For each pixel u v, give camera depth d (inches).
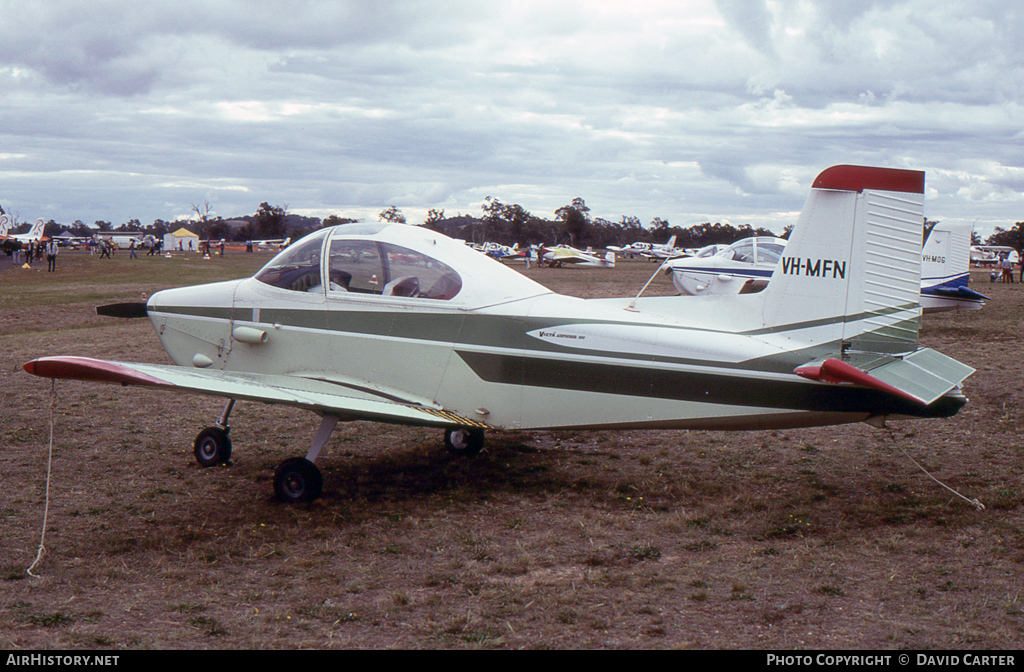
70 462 261.3
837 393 205.0
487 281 242.2
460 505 221.0
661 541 191.2
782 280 215.0
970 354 470.9
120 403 351.6
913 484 234.1
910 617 147.1
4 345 523.5
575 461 268.7
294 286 258.8
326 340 252.7
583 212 4980.3
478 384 236.2
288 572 172.7
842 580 165.2
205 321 270.7
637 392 220.5
